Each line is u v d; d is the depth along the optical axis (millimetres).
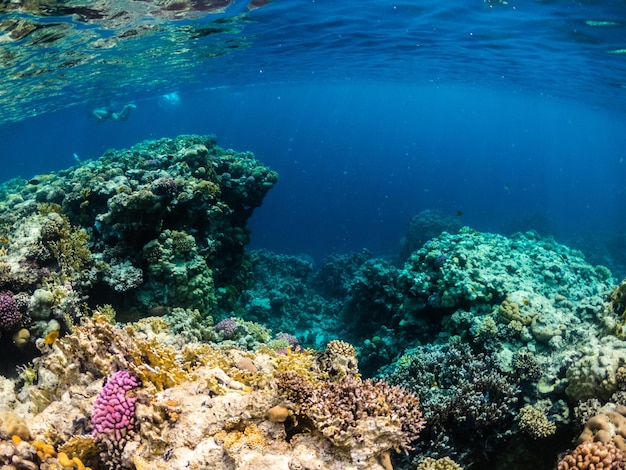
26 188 13836
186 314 9180
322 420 3621
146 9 12297
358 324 16000
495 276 10664
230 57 22969
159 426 3799
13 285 8508
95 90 28141
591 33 13945
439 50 20859
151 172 11742
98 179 11516
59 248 9406
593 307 8859
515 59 20672
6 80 18047
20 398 6645
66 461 3639
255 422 3859
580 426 6062
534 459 6672
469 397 6992
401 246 28922
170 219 11211
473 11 13578
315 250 48812
